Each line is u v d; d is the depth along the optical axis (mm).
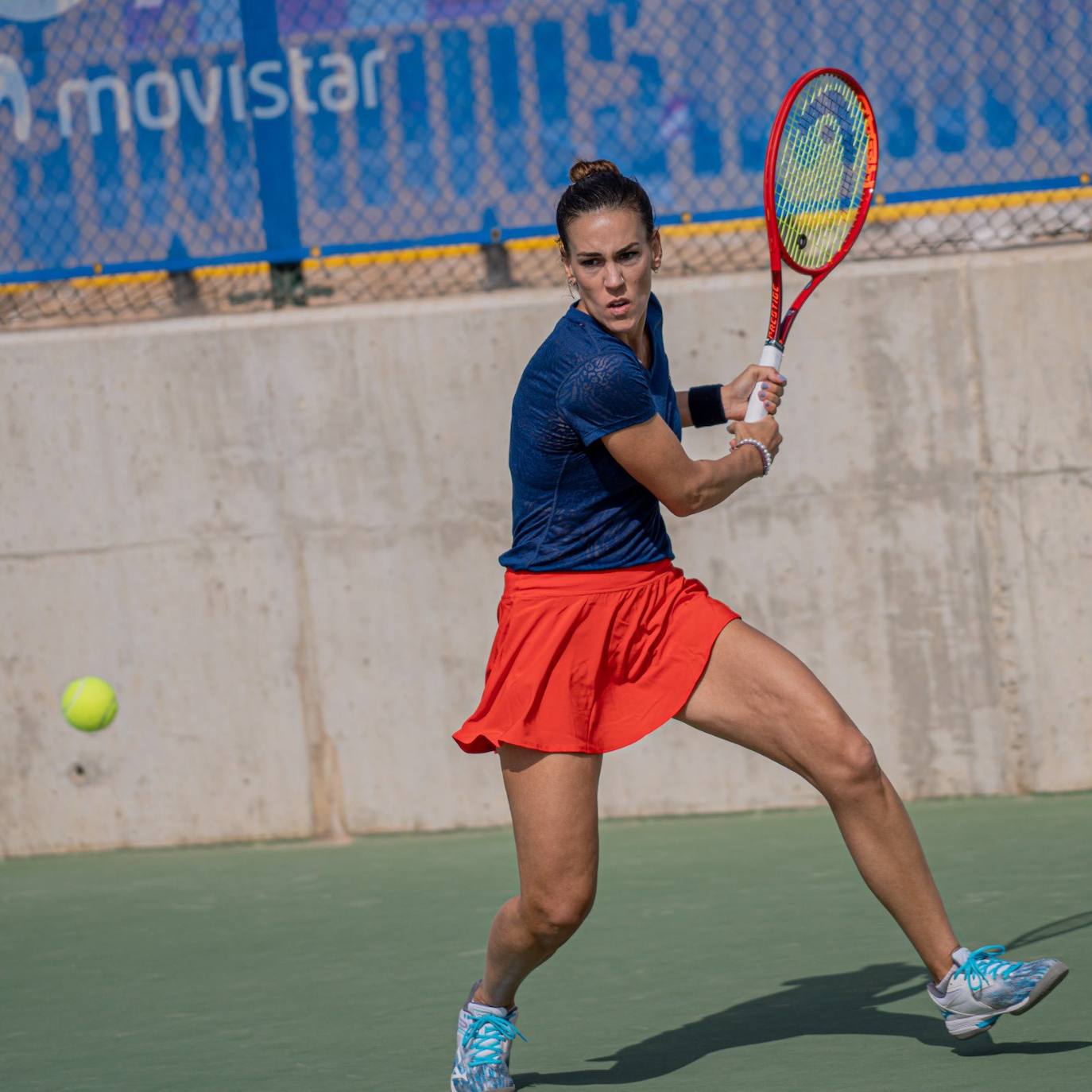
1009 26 19047
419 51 19672
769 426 11312
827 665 19141
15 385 19875
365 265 20969
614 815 19594
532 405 10586
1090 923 14195
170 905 17641
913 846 10680
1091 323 18609
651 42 19438
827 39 19281
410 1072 11891
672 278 19359
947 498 18891
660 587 10805
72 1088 12133
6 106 20312
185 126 20109
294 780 19812
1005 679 18953
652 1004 13164
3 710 20156
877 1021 12227
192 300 21156
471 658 19516
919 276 18781
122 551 19859
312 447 19547
